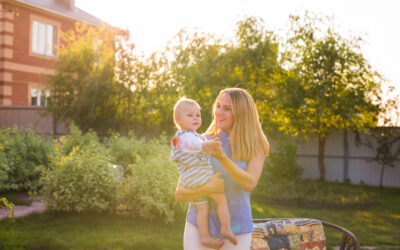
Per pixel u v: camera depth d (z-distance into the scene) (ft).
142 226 21.04
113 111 49.49
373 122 44.98
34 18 69.51
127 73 47.52
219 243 7.58
